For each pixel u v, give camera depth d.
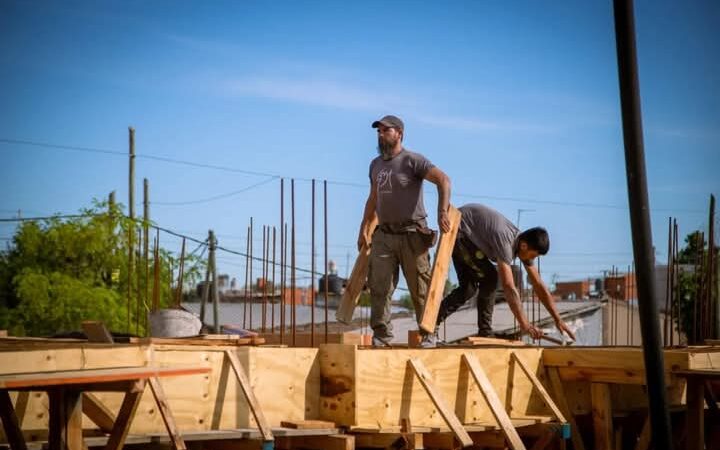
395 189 8.77
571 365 8.80
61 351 5.79
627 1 6.20
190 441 6.54
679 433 9.33
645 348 6.20
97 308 22.00
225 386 6.72
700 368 8.36
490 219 9.69
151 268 21.78
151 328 8.41
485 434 7.88
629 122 6.19
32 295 21.88
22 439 5.53
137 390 5.33
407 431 7.22
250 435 6.45
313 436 7.09
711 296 12.41
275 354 7.05
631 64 6.19
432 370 7.76
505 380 8.49
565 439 8.82
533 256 9.86
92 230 22.92
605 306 29.97
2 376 4.95
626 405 9.62
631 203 6.20
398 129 8.85
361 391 7.16
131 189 31.00
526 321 9.63
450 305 10.07
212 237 25.34
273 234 10.45
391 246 8.80
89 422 6.34
